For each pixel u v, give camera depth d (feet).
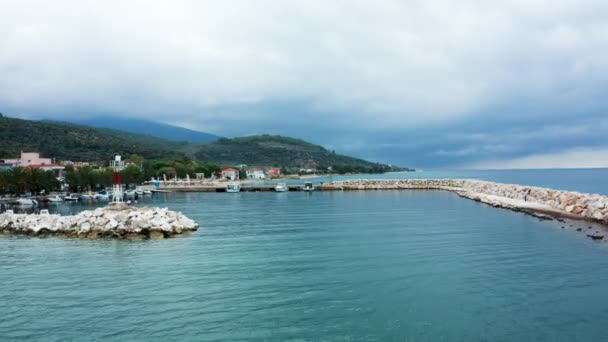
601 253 115.14
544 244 128.16
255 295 84.12
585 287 86.58
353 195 384.88
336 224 182.80
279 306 78.23
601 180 630.33
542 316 72.74
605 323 69.72
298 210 252.42
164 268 105.50
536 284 88.89
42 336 68.18
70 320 73.82
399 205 270.67
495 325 69.51
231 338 65.92
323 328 69.05
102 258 118.52
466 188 409.69
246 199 366.02
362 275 96.99
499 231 154.10
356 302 79.87
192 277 96.94
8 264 113.19
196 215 232.32
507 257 111.96
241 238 148.87
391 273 98.32
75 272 103.65
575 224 169.89
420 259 111.65
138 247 133.69
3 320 74.33
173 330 68.95
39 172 401.90
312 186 473.67
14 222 171.22
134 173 518.78
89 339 66.74
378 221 189.98
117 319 73.61
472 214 210.59
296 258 114.93
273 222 194.49
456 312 74.84
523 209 219.82
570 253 115.55
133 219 157.28
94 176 454.40
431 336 65.98
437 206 258.16
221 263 110.01
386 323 70.64
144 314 75.41
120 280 95.71
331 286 89.25
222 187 515.91
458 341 64.44
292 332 67.77
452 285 89.10
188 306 78.74
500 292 84.43
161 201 357.20
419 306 77.71
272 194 431.84
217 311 76.18
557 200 231.50
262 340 65.26
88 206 335.06
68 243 143.43
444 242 134.41
